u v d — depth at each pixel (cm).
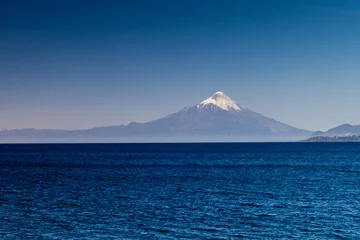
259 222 4516
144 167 12144
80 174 9725
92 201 5719
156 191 6688
